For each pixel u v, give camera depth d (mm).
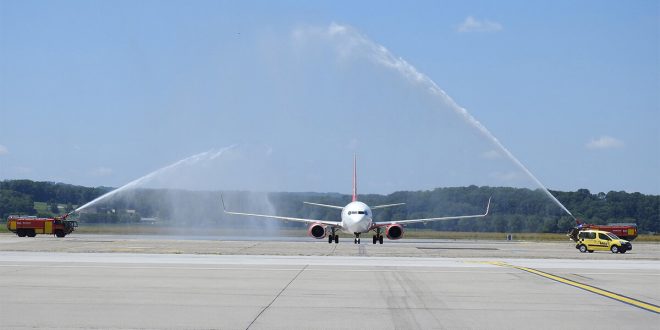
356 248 70875
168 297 28281
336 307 26094
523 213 168500
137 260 48469
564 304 27547
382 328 21828
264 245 75375
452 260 53219
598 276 40594
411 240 109312
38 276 36188
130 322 22297
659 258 60938
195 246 70625
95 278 35375
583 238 72625
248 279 36000
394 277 38062
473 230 164125
